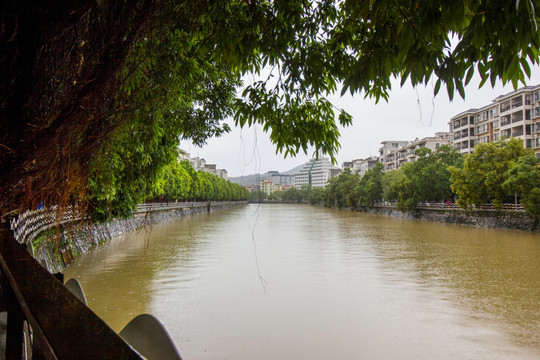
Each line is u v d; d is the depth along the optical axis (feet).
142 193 37.09
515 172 90.33
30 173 7.04
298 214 202.28
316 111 10.50
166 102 11.22
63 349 2.20
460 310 31.71
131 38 5.81
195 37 9.73
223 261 52.65
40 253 36.27
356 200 225.56
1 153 5.60
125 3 5.57
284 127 10.43
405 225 118.52
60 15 4.50
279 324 28.40
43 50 5.32
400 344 25.17
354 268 48.49
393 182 155.43
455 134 178.60
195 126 22.91
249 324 28.22
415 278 43.11
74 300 3.59
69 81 5.94
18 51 4.65
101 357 2.04
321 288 38.29
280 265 50.31
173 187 147.95
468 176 105.91
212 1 8.26
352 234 91.09
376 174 198.18
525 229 90.74
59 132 6.33
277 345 24.75
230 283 39.81
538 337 26.43
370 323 28.76
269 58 9.65
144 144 18.34
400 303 33.81
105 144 9.80
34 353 3.45
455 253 60.23
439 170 131.23
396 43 6.65
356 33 8.15
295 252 61.72
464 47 5.35
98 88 5.85
